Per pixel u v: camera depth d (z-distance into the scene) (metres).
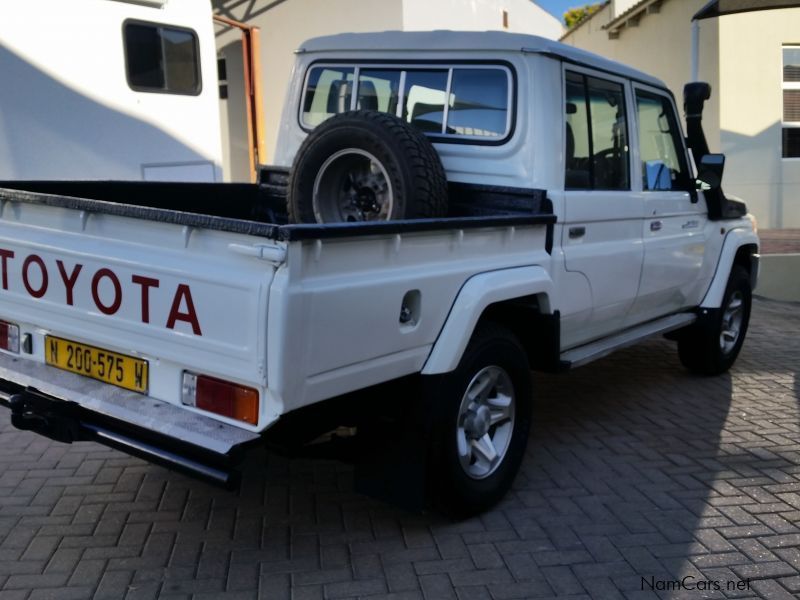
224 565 3.40
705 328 6.12
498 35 4.26
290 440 3.13
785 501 4.14
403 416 3.46
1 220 3.64
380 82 4.73
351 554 3.51
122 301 3.15
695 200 5.70
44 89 6.64
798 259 10.35
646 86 5.16
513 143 4.23
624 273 4.83
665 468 4.55
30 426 3.32
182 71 7.72
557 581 3.34
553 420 5.36
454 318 3.44
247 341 2.76
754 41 13.67
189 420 2.95
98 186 4.56
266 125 11.50
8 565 3.35
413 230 3.14
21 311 3.61
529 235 3.95
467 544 3.62
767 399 5.89
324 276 2.81
